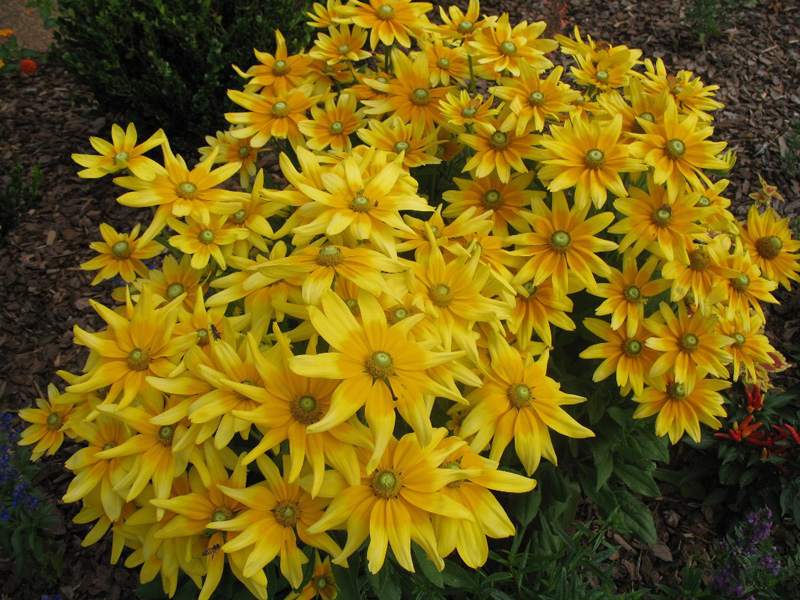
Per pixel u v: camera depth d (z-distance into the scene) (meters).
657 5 1.76
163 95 1.25
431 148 0.76
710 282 0.67
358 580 0.61
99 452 0.54
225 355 0.52
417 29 0.82
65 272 1.22
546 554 0.77
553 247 0.66
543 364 0.62
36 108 1.50
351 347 0.49
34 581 0.87
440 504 0.50
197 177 0.65
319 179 0.61
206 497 0.54
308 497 0.52
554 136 0.67
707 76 1.59
